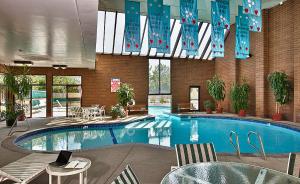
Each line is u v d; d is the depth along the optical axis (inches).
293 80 410.3
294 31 399.2
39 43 284.7
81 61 442.6
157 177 146.5
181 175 101.8
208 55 640.4
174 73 636.1
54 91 551.5
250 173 104.5
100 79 576.1
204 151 140.7
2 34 240.8
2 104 456.8
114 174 151.6
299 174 107.6
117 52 580.4
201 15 471.8
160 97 633.6
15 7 164.1
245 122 467.2
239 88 499.5
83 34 241.6
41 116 539.8
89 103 569.9
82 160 119.2
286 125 378.3
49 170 103.9
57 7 164.1
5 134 305.3
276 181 96.2
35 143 318.7
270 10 463.2
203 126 452.1
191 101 651.5
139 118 487.5
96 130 410.3
